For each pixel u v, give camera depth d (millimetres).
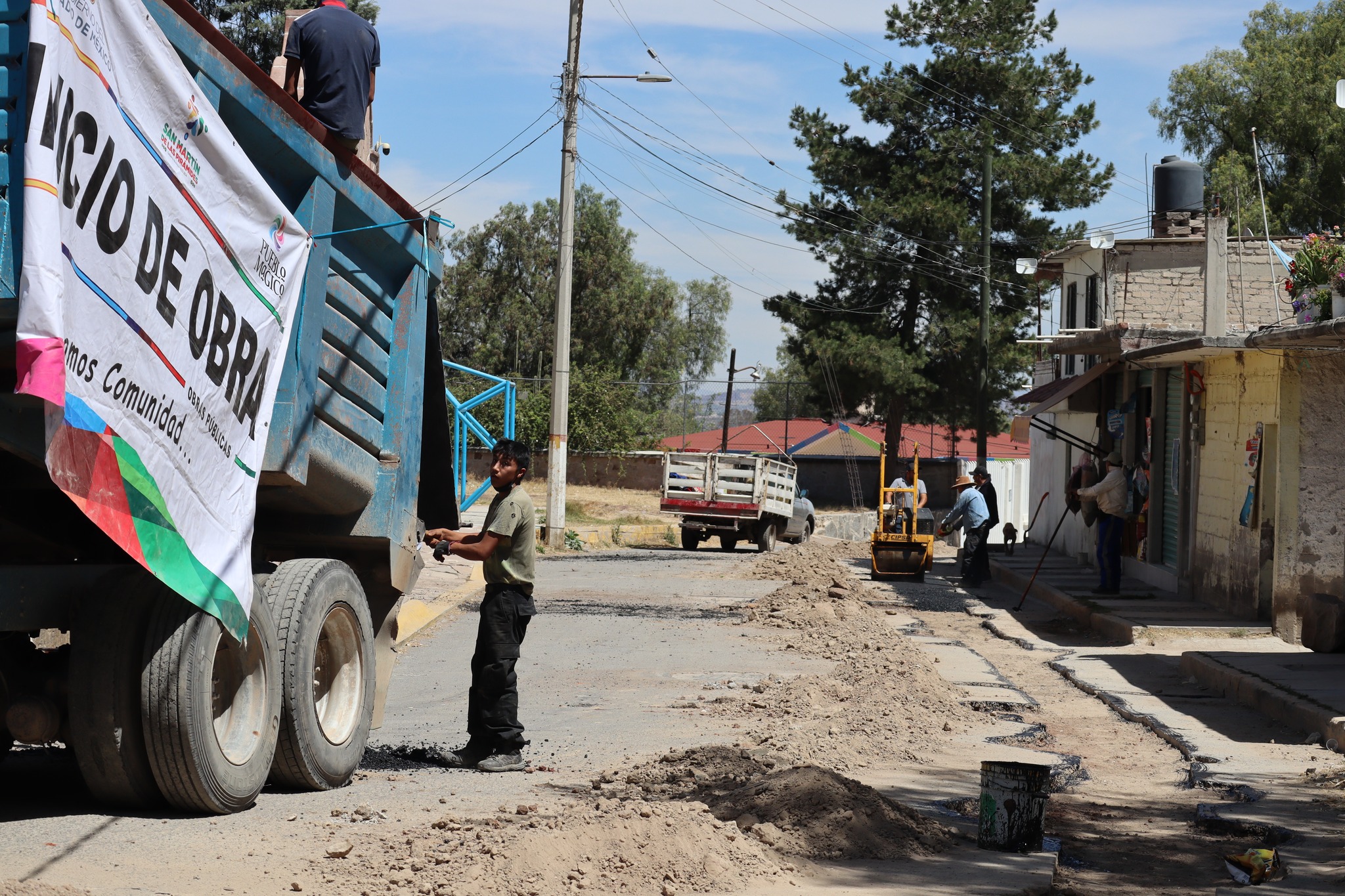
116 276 5125
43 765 7621
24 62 4680
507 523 7863
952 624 18281
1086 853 6594
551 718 10047
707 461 31797
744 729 9617
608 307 70062
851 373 45000
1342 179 42438
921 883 5562
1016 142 44875
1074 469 27672
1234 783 8398
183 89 5605
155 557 5473
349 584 7488
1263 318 24484
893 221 44062
